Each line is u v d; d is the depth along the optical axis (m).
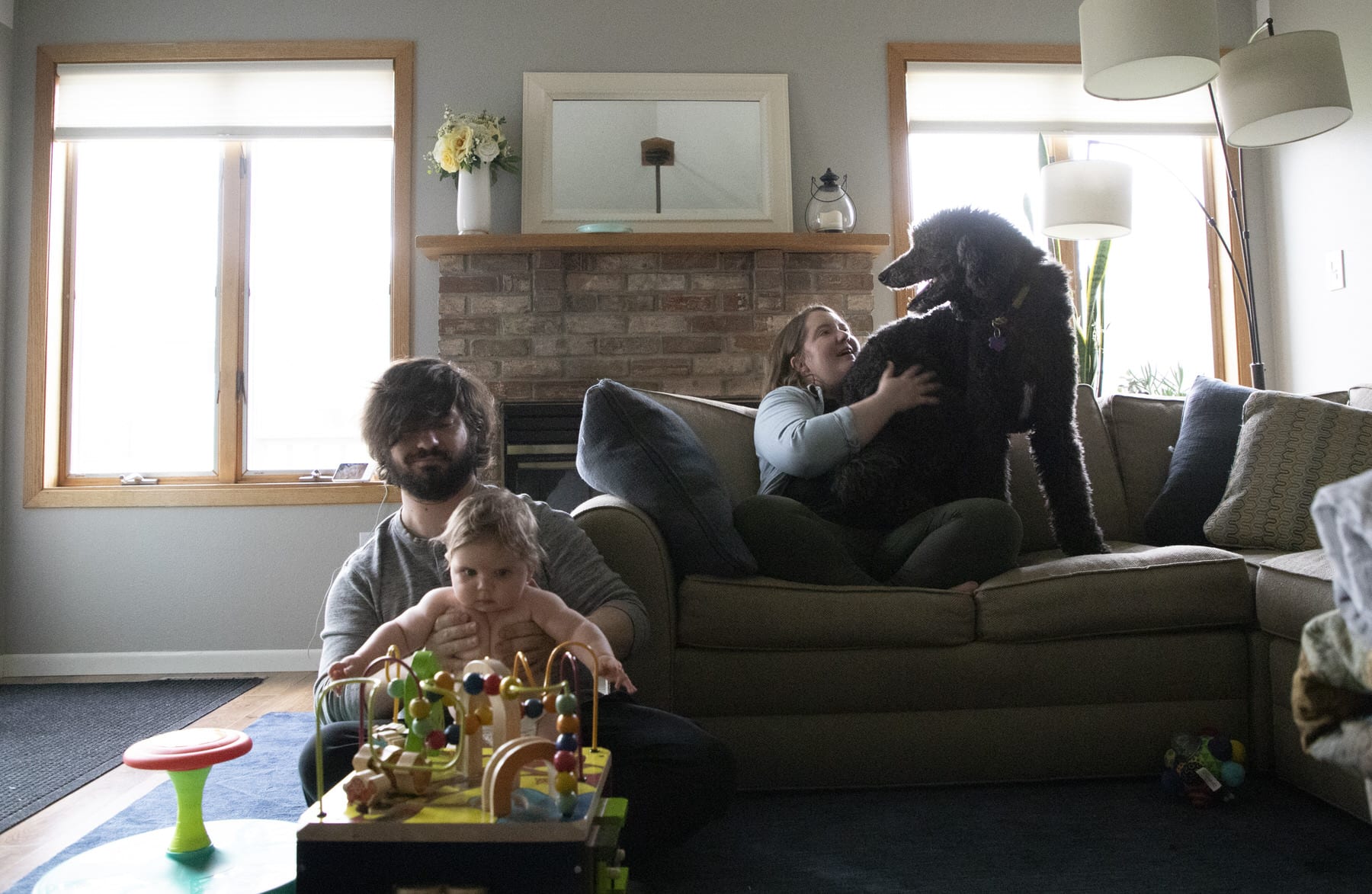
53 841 1.71
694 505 1.73
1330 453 2.12
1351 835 1.50
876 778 1.74
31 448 3.62
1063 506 1.94
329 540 3.66
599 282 3.73
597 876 0.92
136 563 3.62
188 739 1.25
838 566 1.76
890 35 3.93
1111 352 3.96
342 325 3.88
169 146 3.86
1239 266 3.91
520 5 3.86
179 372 3.82
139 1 3.78
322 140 3.89
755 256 3.73
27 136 3.72
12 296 3.67
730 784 1.40
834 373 2.16
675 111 3.84
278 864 1.19
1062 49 3.94
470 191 3.65
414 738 0.98
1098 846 1.48
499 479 3.62
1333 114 2.76
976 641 1.74
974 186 4.01
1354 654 0.75
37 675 3.55
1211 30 2.64
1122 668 1.75
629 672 1.67
